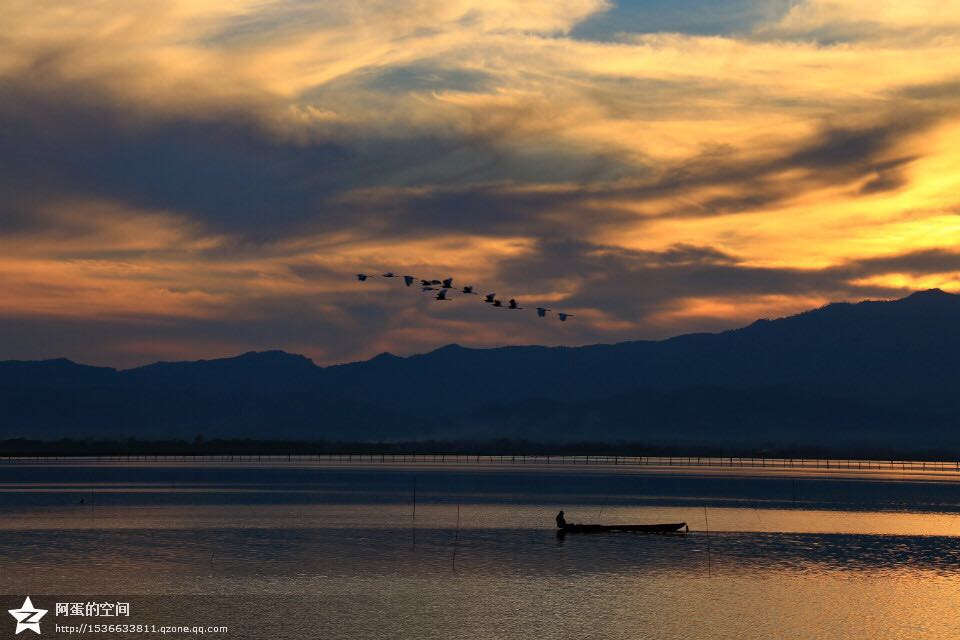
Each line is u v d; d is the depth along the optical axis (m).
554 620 91.56
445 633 87.31
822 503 192.50
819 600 99.88
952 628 90.00
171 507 178.25
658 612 94.75
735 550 129.50
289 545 131.38
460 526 151.75
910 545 133.88
